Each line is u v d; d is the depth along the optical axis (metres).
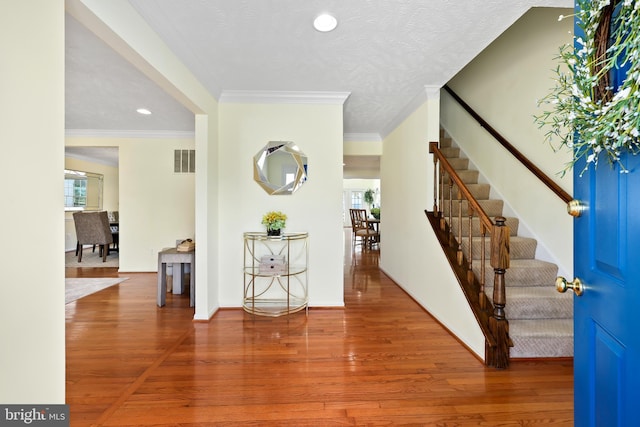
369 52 2.21
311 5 1.69
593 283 0.88
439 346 2.30
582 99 0.76
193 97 2.46
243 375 1.91
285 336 2.48
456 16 1.79
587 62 0.78
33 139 0.97
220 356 2.15
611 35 0.73
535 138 2.70
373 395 1.71
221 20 1.82
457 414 1.56
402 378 1.88
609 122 0.68
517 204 2.95
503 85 3.11
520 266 2.48
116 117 3.83
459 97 3.92
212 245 2.94
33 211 0.98
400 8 1.71
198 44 2.09
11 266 0.91
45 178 1.01
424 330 2.60
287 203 3.12
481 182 3.50
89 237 5.50
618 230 0.76
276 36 1.99
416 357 2.13
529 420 1.52
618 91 0.71
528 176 2.81
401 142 3.78
